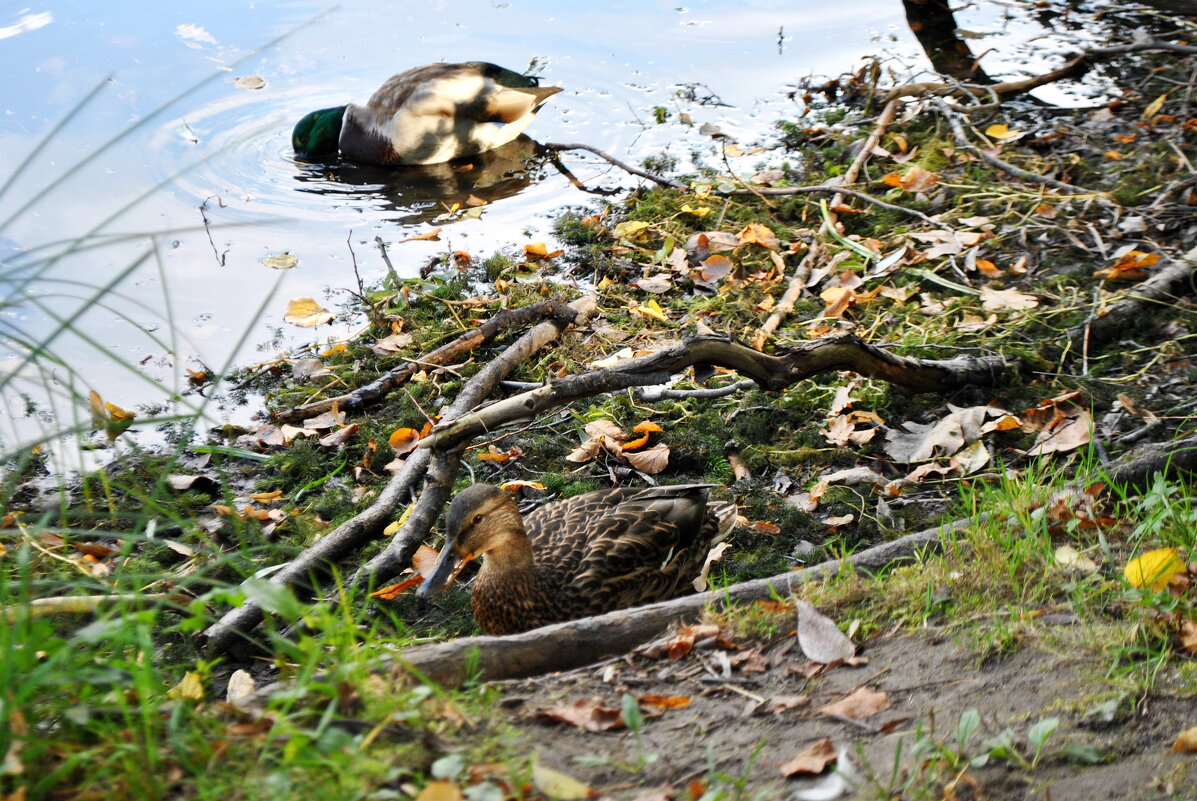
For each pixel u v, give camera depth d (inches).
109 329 275.6
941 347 240.4
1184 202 283.7
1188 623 123.5
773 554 197.2
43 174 332.5
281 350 270.5
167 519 205.5
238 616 170.1
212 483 223.9
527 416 194.2
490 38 429.1
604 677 122.6
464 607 192.9
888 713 114.1
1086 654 121.3
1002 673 119.6
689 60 411.2
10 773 89.3
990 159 309.0
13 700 90.0
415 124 353.4
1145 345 237.3
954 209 301.1
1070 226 281.4
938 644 126.7
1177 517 146.6
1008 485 161.9
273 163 360.2
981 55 392.8
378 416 244.5
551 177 350.9
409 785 95.0
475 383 238.4
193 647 170.7
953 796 98.9
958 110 339.9
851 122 358.6
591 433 229.6
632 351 257.1
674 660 127.2
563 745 108.1
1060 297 256.5
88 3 431.2
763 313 269.7
